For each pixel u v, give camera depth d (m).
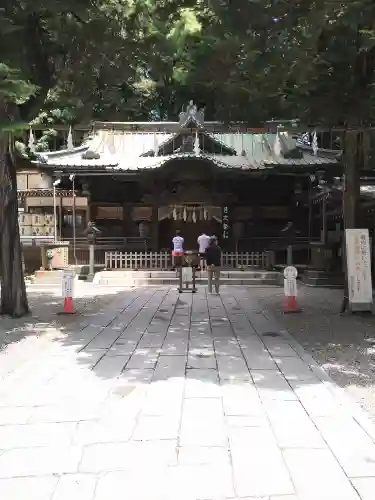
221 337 8.84
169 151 24.48
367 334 9.04
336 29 8.55
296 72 8.94
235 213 24.97
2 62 8.06
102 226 24.88
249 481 3.64
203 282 18.19
